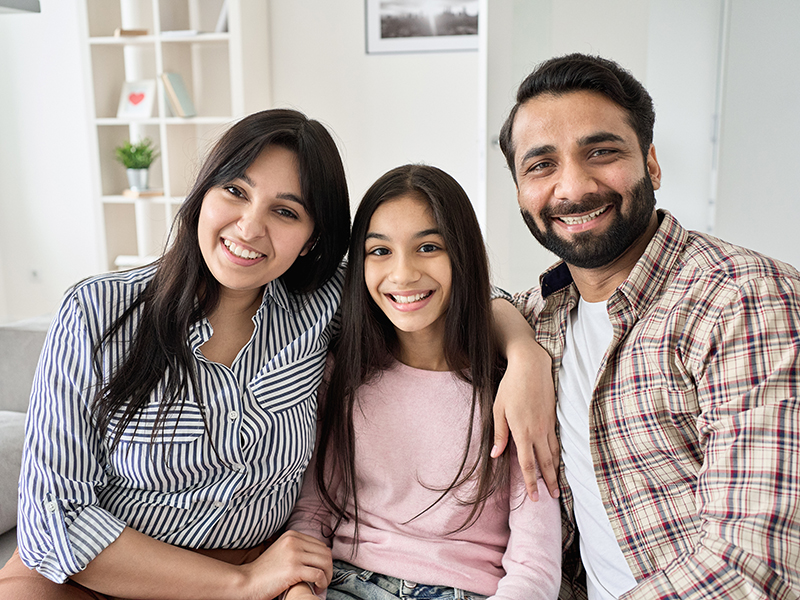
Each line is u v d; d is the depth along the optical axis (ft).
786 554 2.87
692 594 3.04
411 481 4.11
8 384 5.95
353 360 4.14
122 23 15.19
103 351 3.68
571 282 4.33
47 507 3.43
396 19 14.38
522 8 8.28
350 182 14.99
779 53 7.57
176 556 3.56
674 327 3.50
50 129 16.67
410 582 3.83
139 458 3.66
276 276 3.88
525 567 3.71
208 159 3.75
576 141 3.74
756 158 7.82
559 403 4.05
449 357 4.14
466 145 14.58
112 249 15.05
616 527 3.62
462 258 3.96
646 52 8.06
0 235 17.42
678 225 3.91
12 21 16.33
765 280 3.29
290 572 3.61
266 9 14.67
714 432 3.22
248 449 3.81
